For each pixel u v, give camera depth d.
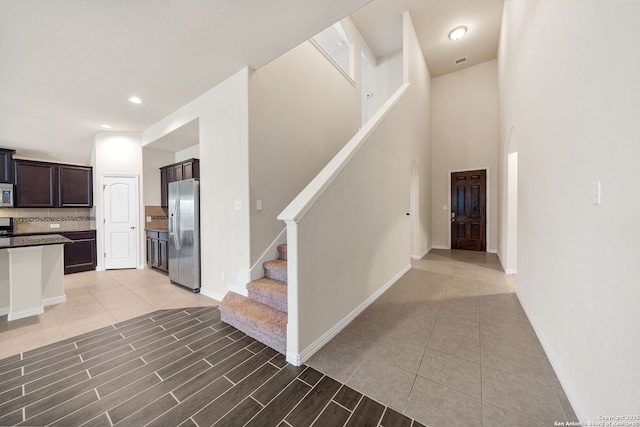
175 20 1.95
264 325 2.04
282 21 1.99
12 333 2.25
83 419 1.32
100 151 4.59
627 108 0.98
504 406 1.36
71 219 4.84
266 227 2.86
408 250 4.16
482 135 5.73
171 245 3.73
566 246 1.55
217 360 1.83
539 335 2.04
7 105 3.37
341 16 1.95
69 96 3.16
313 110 3.57
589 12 1.29
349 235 2.41
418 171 4.95
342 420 1.30
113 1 1.74
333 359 1.82
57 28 1.98
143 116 3.91
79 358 1.87
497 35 4.76
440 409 1.35
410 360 1.79
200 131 3.26
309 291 1.88
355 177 2.51
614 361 1.04
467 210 5.94
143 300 3.08
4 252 2.66
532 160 2.34
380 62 5.83
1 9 1.76
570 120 1.51
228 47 2.31
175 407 1.40
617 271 1.03
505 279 3.64
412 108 4.36
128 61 2.48
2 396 1.49
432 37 4.80
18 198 4.17
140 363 1.80
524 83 2.66
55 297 2.97
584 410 1.25
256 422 1.29
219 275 3.06
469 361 1.76
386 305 2.76
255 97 2.71
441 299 2.91
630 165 0.96
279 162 3.01
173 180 4.61
